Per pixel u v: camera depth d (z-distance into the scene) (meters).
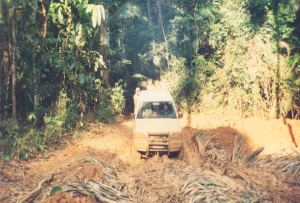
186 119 10.91
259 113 10.12
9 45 5.54
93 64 9.11
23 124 6.37
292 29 9.88
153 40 19.64
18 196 3.64
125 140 7.66
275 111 9.84
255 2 11.11
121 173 5.04
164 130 6.02
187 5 13.63
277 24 10.46
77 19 7.21
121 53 17.70
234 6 11.76
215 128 8.78
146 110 7.00
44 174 4.54
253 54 10.38
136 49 19.83
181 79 12.99
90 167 4.62
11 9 5.37
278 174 4.85
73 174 4.52
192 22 13.38
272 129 8.16
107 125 9.47
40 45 6.59
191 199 3.82
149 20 20.52
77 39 7.29
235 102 10.72
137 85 17.73
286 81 9.54
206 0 12.09
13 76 5.51
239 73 10.70
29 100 6.75
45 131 6.10
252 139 7.54
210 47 13.41
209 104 11.41
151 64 20.97
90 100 9.78
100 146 6.69
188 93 12.80
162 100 7.29
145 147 5.89
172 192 4.06
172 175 4.76
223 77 11.23
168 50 16.69
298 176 4.71
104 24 11.77
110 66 13.54
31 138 5.68
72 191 3.81
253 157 5.57
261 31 10.74
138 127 6.19
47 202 3.52
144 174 4.86
